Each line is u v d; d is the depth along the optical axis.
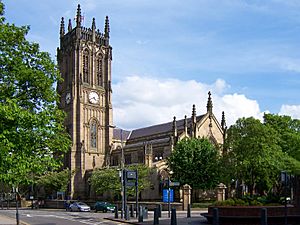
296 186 38.75
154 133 129.25
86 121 129.88
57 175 114.62
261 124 70.00
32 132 24.50
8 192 116.06
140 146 118.75
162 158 109.81
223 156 75.56
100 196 112.56
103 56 137.38
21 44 27.50
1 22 26.78
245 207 36.72
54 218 55.97
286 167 66.44
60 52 137.38
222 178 76.75
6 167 23.14
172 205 73.44
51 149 28.19
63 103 132.88
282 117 86.00
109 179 96.06
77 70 130.75
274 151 68.12
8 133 22.47
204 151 85.19
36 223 44.94
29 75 26.73
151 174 97.25
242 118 70.62
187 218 48.50
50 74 28.94
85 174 124.88
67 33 137.75
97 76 135.25
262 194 80.06
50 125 26.84
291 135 78.81
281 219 36.47
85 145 127.94
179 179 84.50
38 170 25.62
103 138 132.88
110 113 134.50
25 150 24.56
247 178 70.19
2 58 26.05
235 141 70.12
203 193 98.00
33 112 25.89
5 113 21.73
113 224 43.56
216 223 31.41
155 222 39.38
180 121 125.56
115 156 129.25
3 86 25.98
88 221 48.75
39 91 27.81
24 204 121.69
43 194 125.25
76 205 82.25
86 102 130.88
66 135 30.50
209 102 117.44
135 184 55.00
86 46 133.62
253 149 67.31
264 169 66.56
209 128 115.88
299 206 37.22
